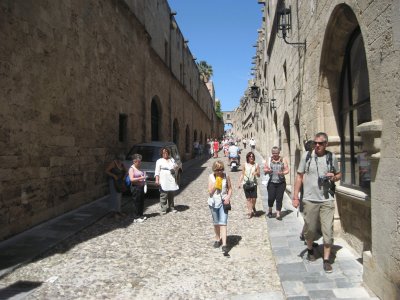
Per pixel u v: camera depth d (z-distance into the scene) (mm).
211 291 4930
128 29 15438
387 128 3885
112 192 9500
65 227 8250
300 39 9180
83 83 10984
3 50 7250
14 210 7559
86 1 11195
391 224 3816
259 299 4629
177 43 28062
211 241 7305
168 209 10422
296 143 10695
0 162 7121
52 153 9164
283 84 13898
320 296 4371
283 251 6254
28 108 8117
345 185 6598
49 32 9031
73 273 5609
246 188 9445
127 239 7473
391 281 3826
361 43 5891
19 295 4820
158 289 5016
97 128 12078
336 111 7000
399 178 3650
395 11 3691
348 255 5820
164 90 23047
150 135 18953
